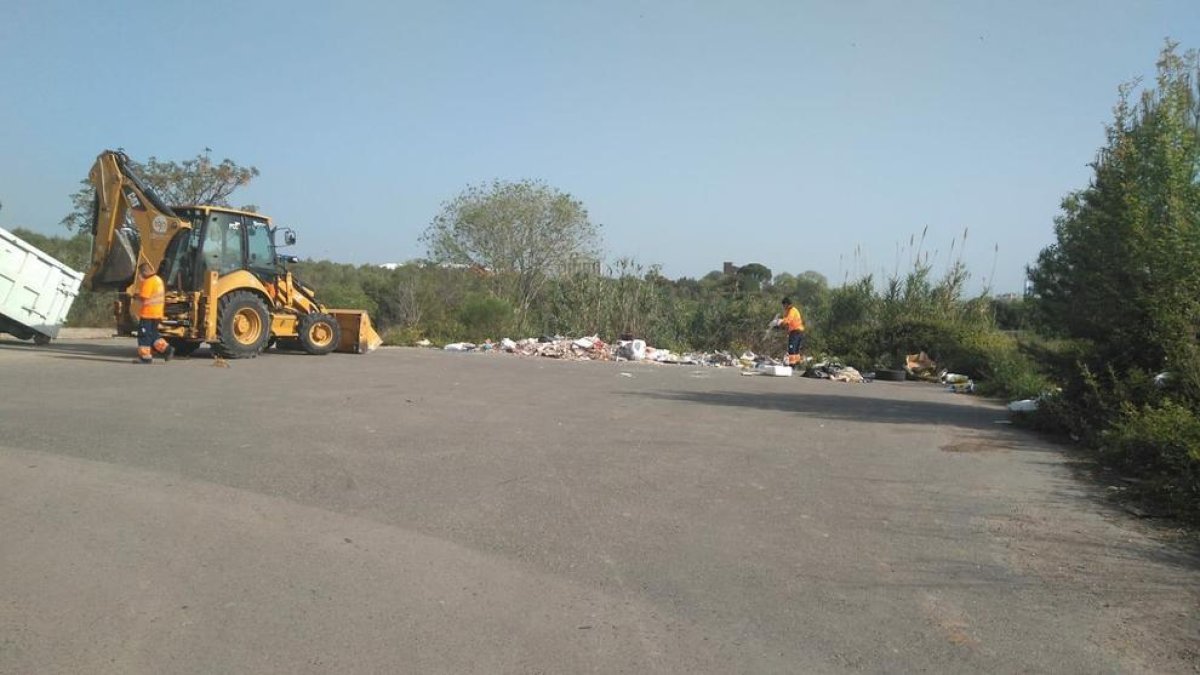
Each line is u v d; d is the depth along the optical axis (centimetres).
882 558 582
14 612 454
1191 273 1048
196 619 452
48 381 1323
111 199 1828
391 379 1549
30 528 585
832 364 2134
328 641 430
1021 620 480
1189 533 662
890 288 2691
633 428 1079
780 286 3591
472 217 3912
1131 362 1099
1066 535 648
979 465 913
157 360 1762
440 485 741
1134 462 873
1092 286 1169
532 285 3741
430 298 3356
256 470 769
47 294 2005
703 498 727
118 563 527
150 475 736
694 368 2256
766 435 1062
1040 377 1519
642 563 557
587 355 2548
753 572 546
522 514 661
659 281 3120
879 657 429
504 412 1173
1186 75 1162
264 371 1608
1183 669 423
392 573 526
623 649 430
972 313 2545
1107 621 482
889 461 917
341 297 3288
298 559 545
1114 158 1158
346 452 859
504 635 443
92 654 410
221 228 1866
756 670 411
